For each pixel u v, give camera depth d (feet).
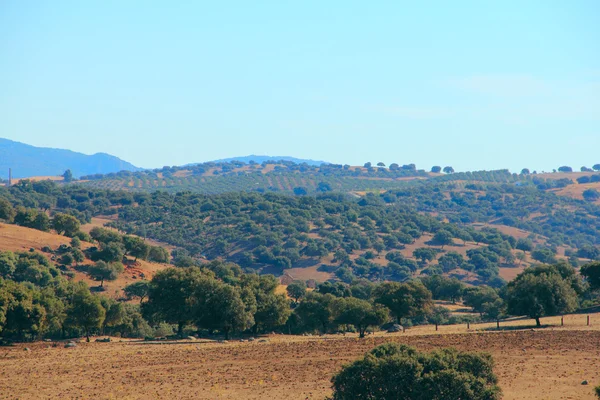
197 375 257.75
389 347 199.62
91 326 400.47
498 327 406.62
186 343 374.43
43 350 334.44
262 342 371.56
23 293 387.55
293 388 230.89
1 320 360.89
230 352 319.47
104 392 227.20
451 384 179.42
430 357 191.21
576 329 364.79
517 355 284.82
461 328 424.87
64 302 459.73
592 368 250.98
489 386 185.88
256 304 433.07
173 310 426.51
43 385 239.30
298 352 315.78
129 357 305.94
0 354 317.42
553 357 277.44
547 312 400.67
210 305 411.13
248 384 239.09
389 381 183.32
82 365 282.77
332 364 277.85
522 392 215.10
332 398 196.95
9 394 224.12
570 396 208.44
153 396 220.84
